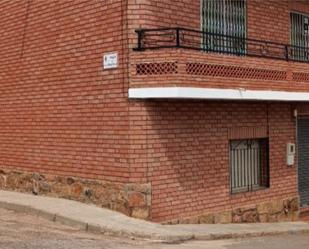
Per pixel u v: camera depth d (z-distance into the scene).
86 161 12.34
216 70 11.52
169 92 10.80
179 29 10.96
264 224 13.83
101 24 11.91
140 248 9.26
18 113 14.21
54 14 13.05
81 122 12.42
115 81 11.62
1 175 14.80
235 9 13.51
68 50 12.70
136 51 11.22
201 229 11.48
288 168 15.24
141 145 11.35
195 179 12.35
